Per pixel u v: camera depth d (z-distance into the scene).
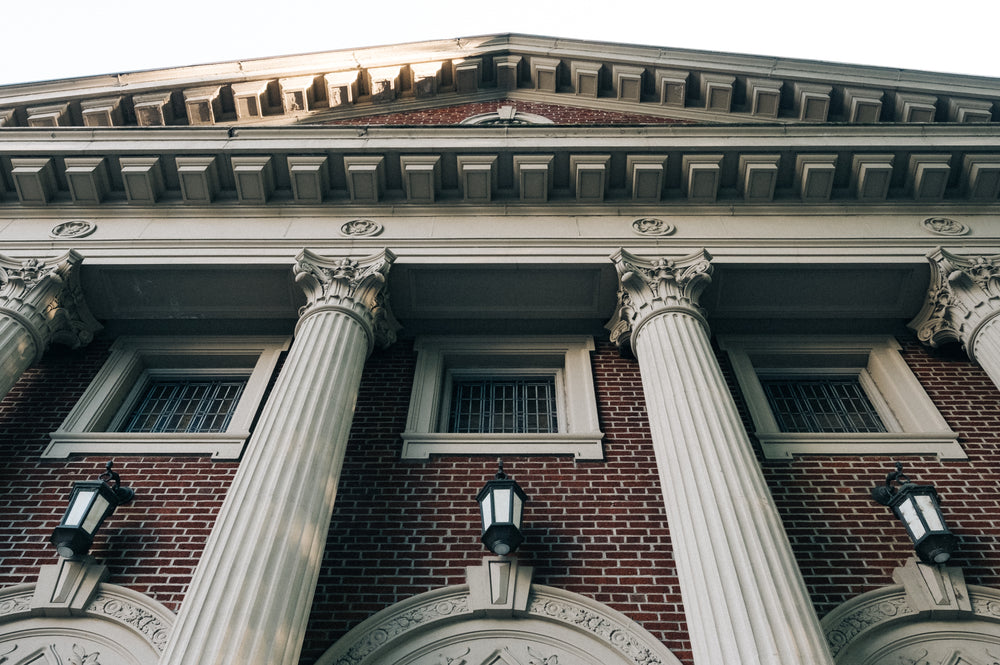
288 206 11.49
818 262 10.41
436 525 8.30
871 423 10.19
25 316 9.69
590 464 9.07
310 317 9.59
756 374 10.97
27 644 7.21
